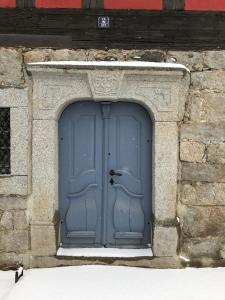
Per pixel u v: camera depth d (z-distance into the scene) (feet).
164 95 13.94
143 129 14.69
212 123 14.08
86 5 14.53
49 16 14.52
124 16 14.57
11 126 13.94
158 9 14.60
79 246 14.78
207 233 14.19
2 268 14.06
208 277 13.35
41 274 13.47
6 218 14.02
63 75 13.83
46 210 14.06
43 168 14.03
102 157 14.73
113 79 13.80
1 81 13.92
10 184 13.97
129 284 12.77
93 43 14.56
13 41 14.46
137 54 14.10
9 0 14.49
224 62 14.02
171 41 14.60
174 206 14.11
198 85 14.07
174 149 14.06
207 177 14.12
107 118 14.61
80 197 14.75
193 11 14.61
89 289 12.40
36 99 13.91
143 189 14.79
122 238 14.80
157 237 14.07
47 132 13.99
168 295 12.05
